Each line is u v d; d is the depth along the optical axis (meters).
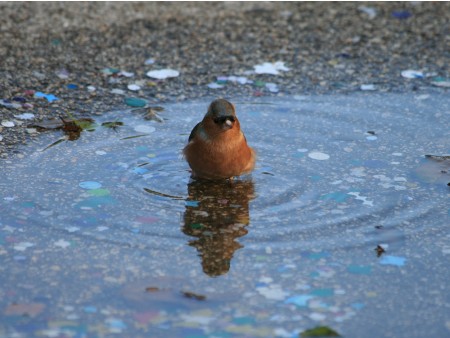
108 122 14.17
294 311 8.85
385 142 13.69
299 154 13.17
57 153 12.91
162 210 11.23
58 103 14.74
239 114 14.66
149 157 12.95
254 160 12.47
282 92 15.71
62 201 11.31
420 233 10.66
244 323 8.59
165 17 18.91
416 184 12.16
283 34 18.34
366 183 12.18
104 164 12.62
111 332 8.38
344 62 17.16
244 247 10.22
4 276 9.36
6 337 8.23
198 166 12.13
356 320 8.71
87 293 9.09
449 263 9.96
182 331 8.42
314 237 10.51
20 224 10.60
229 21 18.89
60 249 10.02
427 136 13.96
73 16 18.59
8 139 13.25
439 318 8.80
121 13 18.98
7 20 18.06
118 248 10.10
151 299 9.00
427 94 15.77
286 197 11.70
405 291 9.32
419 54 17.59
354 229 10.74
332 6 20.03
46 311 8.72
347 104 15.26
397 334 8.48
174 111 14.73
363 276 9.60
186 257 9.95
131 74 16.12
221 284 9.36
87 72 16.06
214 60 16.95
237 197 11.69
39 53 16.66
